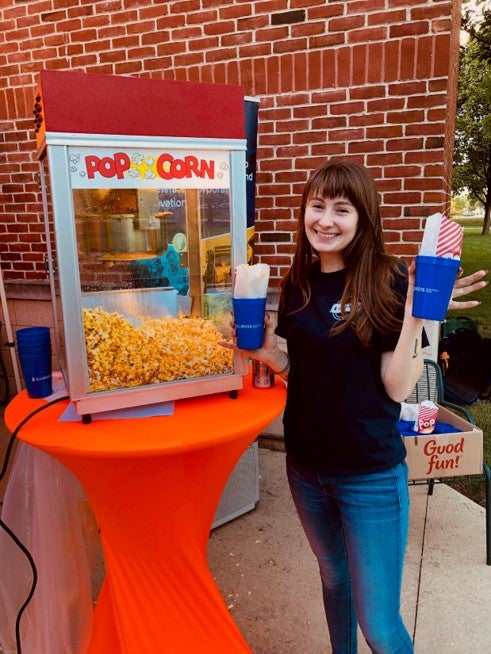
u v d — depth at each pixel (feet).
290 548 8.54
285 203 10.73
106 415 4.82
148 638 5.17
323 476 4.84
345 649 5.73
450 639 6.72
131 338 4.61
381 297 4.44
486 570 7.93
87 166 4.20
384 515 4.71
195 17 10.58
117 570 5.19
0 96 12.60
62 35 11.73
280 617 7.11
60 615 5.72
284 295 5.24
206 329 4.91
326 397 4.66
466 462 7.77
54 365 11.68
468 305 4.05
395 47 9.36
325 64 9.85
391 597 4.88
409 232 9.95
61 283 4.26
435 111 9.37
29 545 6.01
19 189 12.96
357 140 9.96
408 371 4.31
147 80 4.28
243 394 5.36
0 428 13.01
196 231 4.70
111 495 4.83
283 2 9.89
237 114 4.67
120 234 4.40
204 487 5.11
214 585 5.37
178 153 4.50
